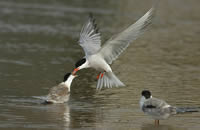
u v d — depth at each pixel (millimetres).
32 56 18562
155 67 17547
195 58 19609
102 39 21656
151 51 20750
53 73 15906
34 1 36500
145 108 10805
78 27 26266
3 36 22625
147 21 10477
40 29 25188
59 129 10297
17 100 12617
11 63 17141
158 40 23609
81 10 32750
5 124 10484
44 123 10719
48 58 18328
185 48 21766
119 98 13203
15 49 19766
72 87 14336
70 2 36625
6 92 13328
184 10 34812
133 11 32719
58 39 22609
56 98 12586
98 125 10719
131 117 11445
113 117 11398
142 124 10883
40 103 12539
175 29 27312
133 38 10562
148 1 38438
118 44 10688
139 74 16281
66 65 17234
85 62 11094
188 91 14016
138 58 19141
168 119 11359
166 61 18766
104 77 11117
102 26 25844
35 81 14727
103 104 12547
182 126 10773
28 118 11062
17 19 27969
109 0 38125
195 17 32219
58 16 29766
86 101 12875
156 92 13812
